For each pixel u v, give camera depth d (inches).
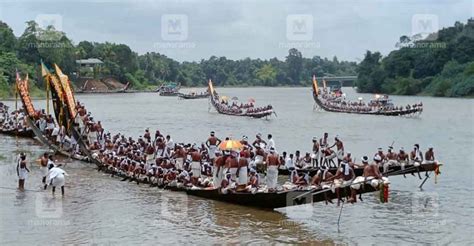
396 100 5452.8
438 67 6486.2
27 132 2060.8
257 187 981.2
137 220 904.9
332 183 888.3
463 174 1331.2
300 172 1234.0
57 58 6161.4
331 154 1350.9
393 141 1985.7
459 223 898.7
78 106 1630.2
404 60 6889.8
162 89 7042.3
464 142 2030.0
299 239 810.2
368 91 7347.4
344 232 847.7
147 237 816.3
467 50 6328.7
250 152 1167.6
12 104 4352.9
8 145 1841.8
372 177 852.0
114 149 1391.5
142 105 4670.3
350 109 3730.3
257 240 803.4
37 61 5969.5
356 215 944.9
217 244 784.3
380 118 3277.6
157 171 1168.8
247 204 985.5
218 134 2374.5
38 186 1159.0
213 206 995.9
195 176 1127.6
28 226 866.8
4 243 784.9
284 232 844.0
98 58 7623.0
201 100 5728.3
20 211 955.3
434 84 6195.9
